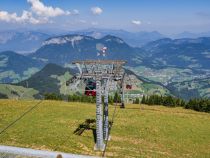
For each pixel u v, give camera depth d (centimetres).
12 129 5359
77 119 6750
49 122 6216
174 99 12812
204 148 5619
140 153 4781
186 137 6216
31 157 2805
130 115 7762
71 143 4781
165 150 5159
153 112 8469
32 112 7219
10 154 2886
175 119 7819
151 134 6097
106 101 5197
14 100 9012
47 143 4647
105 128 5281
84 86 4956
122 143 5231
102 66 4884
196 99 12050
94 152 4531
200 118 8388
